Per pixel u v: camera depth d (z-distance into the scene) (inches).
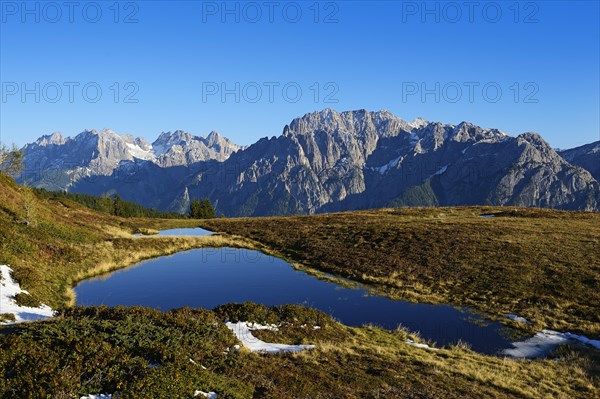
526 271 1513.3
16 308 901.8
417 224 2480.3
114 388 443.8
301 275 1728.6
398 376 705.6
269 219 3535.9
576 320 1146.0
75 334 588.4
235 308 987.9
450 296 1407.5
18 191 2162.9
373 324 1161.4
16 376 418.0
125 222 3228.3
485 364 859.4
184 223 3565.5
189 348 641.6
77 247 1779.0
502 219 2657.5
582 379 803.4
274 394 545.6
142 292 1406.3
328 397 577.6
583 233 2038.6
